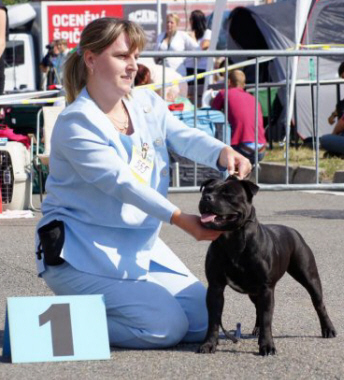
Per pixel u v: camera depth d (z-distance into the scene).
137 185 4.89
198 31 19.52
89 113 5.02
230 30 19.80
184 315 5.20
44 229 5.15
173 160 11.69
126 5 26.36
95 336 4.90
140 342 5.10
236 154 5.29
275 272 5.00
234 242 4.83
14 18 27.45
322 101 17.00
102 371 4.62
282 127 17.47
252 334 5.49
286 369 4.70
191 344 5.30
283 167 13.57
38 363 4.74
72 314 4.91
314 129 14.04
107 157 4.92
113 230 5.14
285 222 9.76
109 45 5.04
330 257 7.98
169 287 5.38
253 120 12.20
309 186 10.83
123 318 5.09
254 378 4.53
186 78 12.82
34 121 13.20
